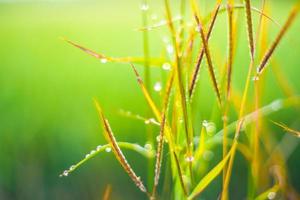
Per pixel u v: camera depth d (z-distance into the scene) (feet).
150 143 1.45
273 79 3.65
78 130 3.50
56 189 3.23
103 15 6.60
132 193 3.18
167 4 1.29
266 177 1.76
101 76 4.09
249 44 1.21
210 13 1.31
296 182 3.10
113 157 3.34
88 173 3.28
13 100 3.74
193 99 1.41
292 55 4.07
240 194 3.10
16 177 3.24
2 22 6.14
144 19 1.45
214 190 3.00
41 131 3.46
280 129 3.20
